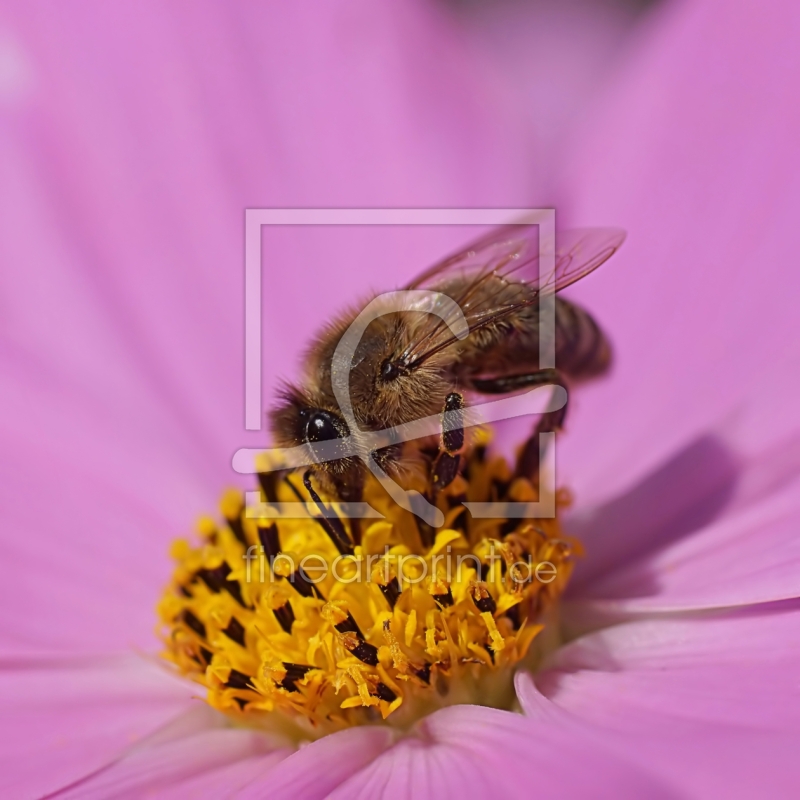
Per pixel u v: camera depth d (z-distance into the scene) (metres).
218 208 0.14
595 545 0.13
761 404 0.13
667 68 0.14
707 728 0.11
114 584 0.13
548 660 0.12
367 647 0.12
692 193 0.13
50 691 0.13
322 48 0.14
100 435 0.13
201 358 0.14
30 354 0.14
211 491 0.13
